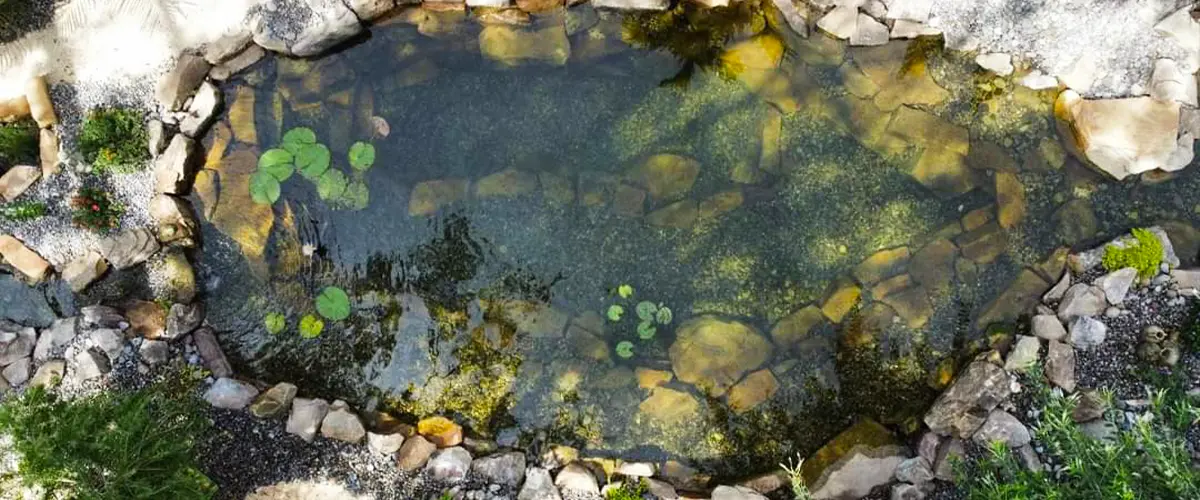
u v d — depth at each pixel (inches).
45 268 175.6
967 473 156.8
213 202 180.7
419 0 184.4
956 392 162.1
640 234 180.2
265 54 184.9
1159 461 124.3
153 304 175.5
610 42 185.2
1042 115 177.8
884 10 180.4
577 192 181.6
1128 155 169.3
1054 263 170.2
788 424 171.3
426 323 180.2
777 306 176.2
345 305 179.3
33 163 182.4
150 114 180.9
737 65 183.9
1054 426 142.9
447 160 184.2
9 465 149.8
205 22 182.5
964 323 171.3
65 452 133.0
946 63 181.2
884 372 171.3
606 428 173.5
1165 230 168.2
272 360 179.3
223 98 184.5
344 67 185.8
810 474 164.9
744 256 178.5
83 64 181.9
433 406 176.6
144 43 182.2
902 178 178.4
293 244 181.6
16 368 169.9
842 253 177.2
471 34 185.0
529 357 177.5
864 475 162.4
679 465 171.2
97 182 179.0
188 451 154.5
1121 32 173.2
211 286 181.3
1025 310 169.5
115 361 171.0
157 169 178.1
